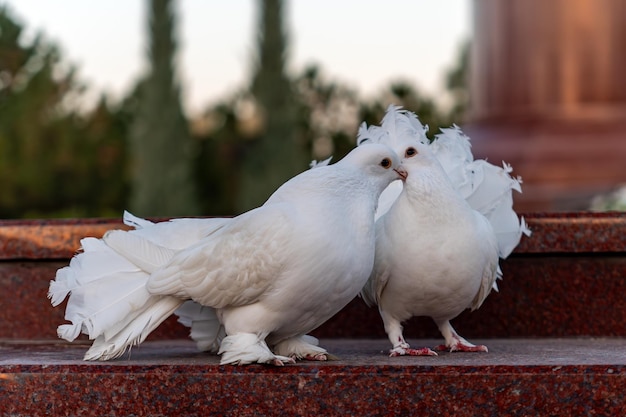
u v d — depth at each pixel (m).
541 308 5.83
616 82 9.30
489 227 4.67
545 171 9.31
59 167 19.97
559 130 9.34
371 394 3.96
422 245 4.42
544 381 3.92
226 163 21.33
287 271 4.03
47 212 20.03
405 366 3.97
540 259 5.83
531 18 9.43
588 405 3.90
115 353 4.30
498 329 5.84
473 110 10.03
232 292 4.12
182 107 19.95
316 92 20.20
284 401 3.98
